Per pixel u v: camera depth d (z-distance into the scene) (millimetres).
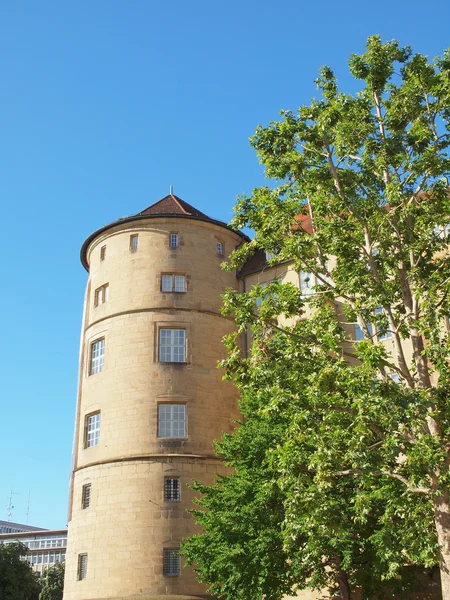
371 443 19750
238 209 21906
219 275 40375
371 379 17469
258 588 24453
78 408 39875
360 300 20000
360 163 21609
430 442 16781
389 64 21766
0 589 71000
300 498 17859
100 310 39312
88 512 34750
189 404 35938
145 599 31484
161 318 37656
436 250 21500
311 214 22547
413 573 24125
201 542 27219
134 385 36094
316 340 20469
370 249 20516
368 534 23000
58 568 83562
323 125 20656
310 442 18594
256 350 20109
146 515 33188
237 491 26438
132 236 40188
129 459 34500
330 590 25922
